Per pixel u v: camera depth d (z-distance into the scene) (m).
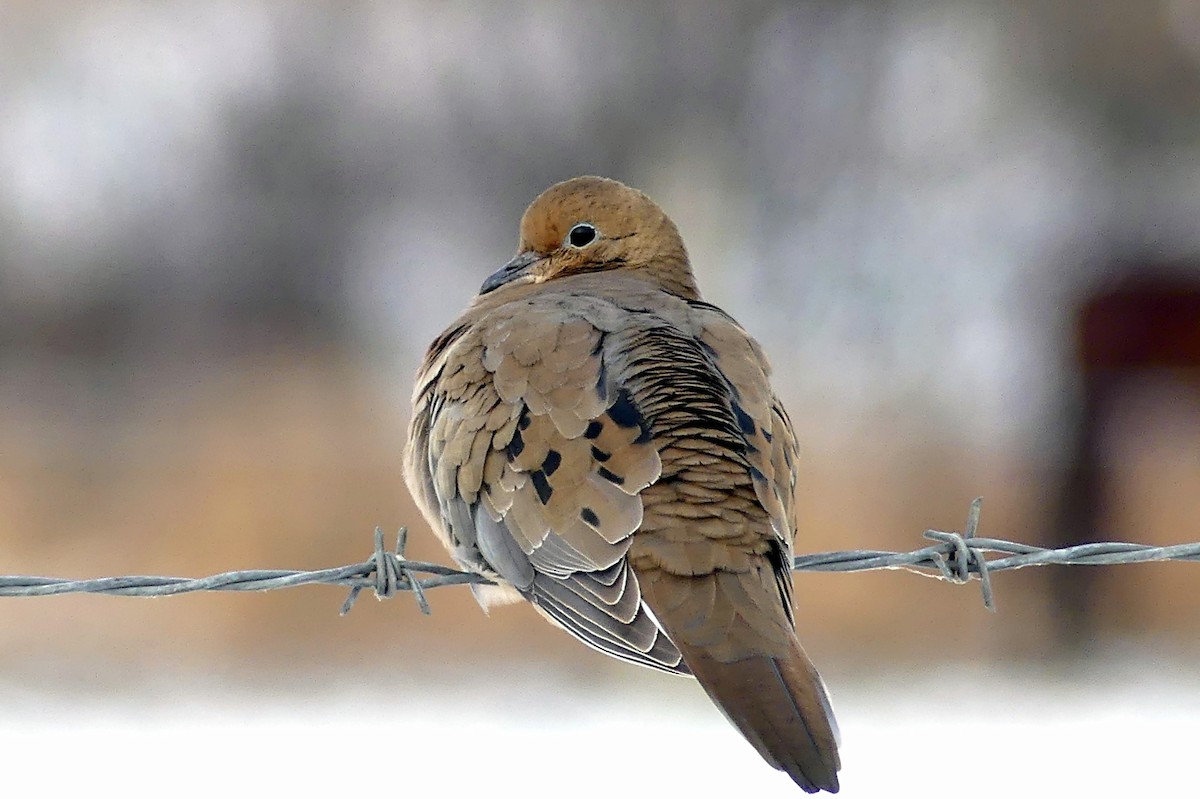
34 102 23.38
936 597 14.51
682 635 5.25
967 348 20.94
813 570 6.03
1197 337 16.42
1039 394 18.84
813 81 21.20
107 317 22.41
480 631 13.72
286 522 15.67
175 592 5.77
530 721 11.13
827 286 21.25
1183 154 21.06
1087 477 15.95
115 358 22.23
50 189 22.97
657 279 7.48
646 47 21.08
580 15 21.34
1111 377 16.31
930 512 16.33
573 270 7.57
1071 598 15.08
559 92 21.66
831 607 14.34
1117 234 20.80
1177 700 12.07
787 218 21.25
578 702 11.73
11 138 23.20
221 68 23.16
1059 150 21.67
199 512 16.11
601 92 21.19
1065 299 19.56
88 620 13.76
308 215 22.61
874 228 21.42
